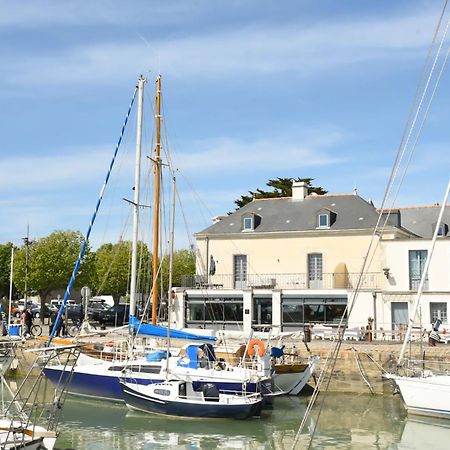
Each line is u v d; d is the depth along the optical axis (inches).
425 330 1211.2
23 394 891.4
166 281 1716.3
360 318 1501.0
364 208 1668.3
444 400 770.8
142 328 908.0
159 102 1130.0
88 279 1995.6
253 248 1701.5
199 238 1752.0
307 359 1022.4
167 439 685.9
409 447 664.4
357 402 914.7
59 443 661.9
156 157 1107.3
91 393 864.9
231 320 1611.7
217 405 760.3
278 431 726.5
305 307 1555.1
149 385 789.2
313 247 1644.9
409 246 1501.0
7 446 481.4
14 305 2049.7
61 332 1288.1
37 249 1921.8
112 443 666.8
